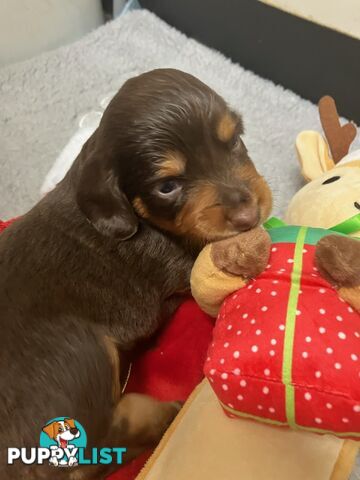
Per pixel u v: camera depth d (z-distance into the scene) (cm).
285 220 25
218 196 20
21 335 20
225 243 18
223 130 20
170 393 25
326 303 16
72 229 22
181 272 24
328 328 15
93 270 22
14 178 36
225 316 17
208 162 20
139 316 24
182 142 19
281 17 36
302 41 36
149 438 22
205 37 41
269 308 16
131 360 25
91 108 39
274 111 37
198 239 21
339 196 22
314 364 15
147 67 41
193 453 18
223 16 39
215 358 16
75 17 43
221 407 18
